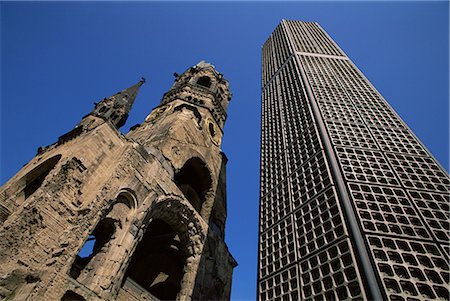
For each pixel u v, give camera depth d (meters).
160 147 33.59
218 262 32.91
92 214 21.55
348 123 17.73
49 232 19.06
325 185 13.73
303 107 21.58
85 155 24.44
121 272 21.77
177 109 44.69
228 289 32.94
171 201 29.33
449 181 13.20
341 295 9.43
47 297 16.66
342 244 10.65
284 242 13.80
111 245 22.23
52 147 33.03
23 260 17.09
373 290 8.60
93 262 21.12
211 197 38.62
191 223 30.83
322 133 16.75
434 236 10.50
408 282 8.90
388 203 11.86
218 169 42.88
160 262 32.38
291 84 27.41
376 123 18.00
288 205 15.48
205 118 48.00
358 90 22.92
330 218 12.07
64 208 20.66
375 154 14.91
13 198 26.38
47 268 17.67
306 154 17.06
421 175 13.55
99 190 23.19
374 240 10.24
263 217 16.89
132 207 25.41
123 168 26.08
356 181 12.97
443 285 8.85
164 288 30.69
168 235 32.41
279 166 19.28
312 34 41.03
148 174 28.38
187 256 29.58
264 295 12.57
